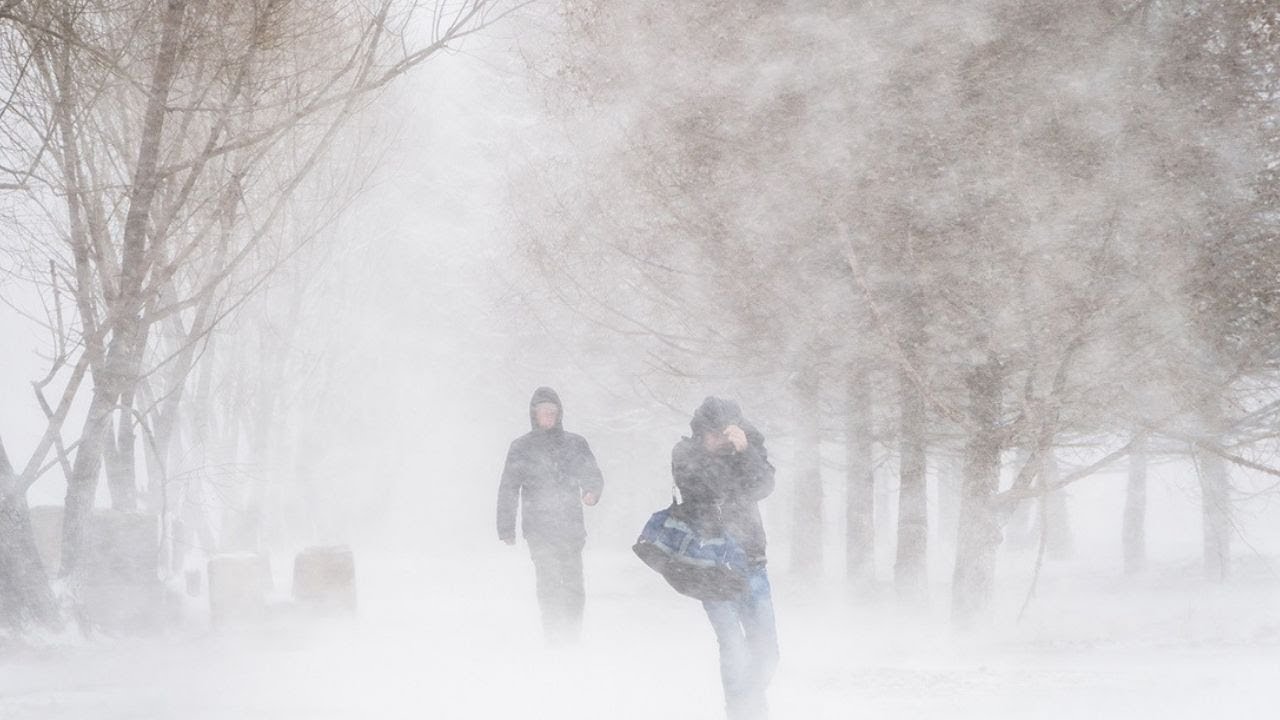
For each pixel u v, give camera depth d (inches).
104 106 1263.5
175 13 1003.9
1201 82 1027.9
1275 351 1053.2
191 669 823.7
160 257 1101.7
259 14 1043.3
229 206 1151.0
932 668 732.0
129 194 1132.5
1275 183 1002.1
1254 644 891.4
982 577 1095.6
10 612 963.3
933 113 1047.6
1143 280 1008.2
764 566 579.2
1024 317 1029.8
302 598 1126.4
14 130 1126.4
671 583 558.6
